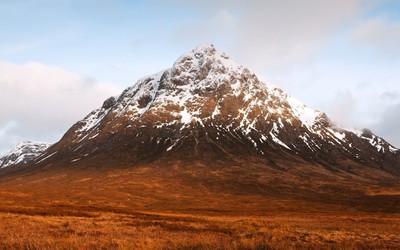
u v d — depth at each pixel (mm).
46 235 31547
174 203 130250
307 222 65688
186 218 65625
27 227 37719
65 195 142375
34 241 24656
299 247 26016
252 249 24062
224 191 163500
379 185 188000
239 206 125125
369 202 137750
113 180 183750
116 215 66000
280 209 116562
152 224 49125
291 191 166125
